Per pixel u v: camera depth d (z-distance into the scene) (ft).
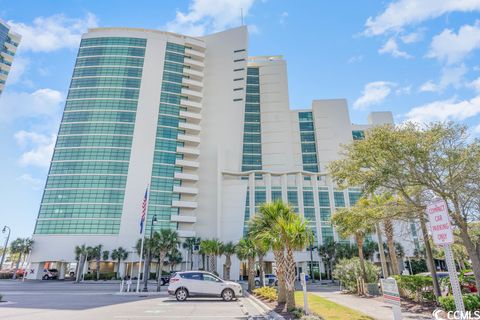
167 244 125.08
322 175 264.11
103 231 202.39
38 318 36.96
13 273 214.28
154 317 38.83
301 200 246.27
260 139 284.41
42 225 203.62
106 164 221.87
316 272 219.20
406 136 44.57
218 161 246.47
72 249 196.95
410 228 59.06
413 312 43.47
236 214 231.09
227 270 159.22
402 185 46.47
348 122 289.33
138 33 271.49
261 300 57.47
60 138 229.66
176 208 226.17
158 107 249.96
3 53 256.11
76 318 37.45
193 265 211.61
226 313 42.83
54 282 171.53
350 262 83.51
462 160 41.96
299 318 35.65
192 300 62.18
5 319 35.94
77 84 248.32
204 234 226.79
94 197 211.61
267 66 312.71
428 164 44.19
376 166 47.52
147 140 236.02
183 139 248.93
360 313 40.22
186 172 246.06
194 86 275.80
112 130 232.94
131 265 203.92
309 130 295.89
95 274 197.88
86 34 268.00
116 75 252.01
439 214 16.05
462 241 48.39
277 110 293.43
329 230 235.20
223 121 267.18
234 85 278.05
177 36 294.25
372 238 224.53
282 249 46.21
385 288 25.50
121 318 37.86
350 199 246.47
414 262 236.43
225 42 294.46
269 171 258.37
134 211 212.23
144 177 224.53
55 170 219.20
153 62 264.31
